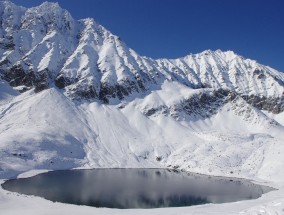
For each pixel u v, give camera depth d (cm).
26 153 13050
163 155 16188
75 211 6775
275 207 3981
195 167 14100
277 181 11606
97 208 7125
